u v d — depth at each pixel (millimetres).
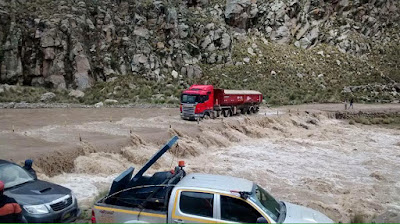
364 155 23375
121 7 65688
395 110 49562
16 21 52750
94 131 23219
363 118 43625
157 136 21922
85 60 52594
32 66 50688
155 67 59062
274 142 26844
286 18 81438
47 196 8352
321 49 80750
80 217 9781
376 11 92125
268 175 17469
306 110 46812
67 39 53188
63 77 50844
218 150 23000
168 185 6938
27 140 19031
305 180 16672
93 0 63438
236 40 76062
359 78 73625
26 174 9273
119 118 31172
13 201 6867
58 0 60312
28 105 39969
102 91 50812
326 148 25375
